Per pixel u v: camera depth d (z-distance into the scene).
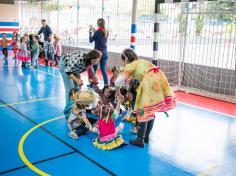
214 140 4.05
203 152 3.65
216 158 3.50
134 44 7.06
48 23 12.70
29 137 3.89
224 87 6.53
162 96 3.52
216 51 6.64
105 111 3.61
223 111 5.47
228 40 6.39
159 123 4.66
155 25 6.55
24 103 5.46
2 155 3.35
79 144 3.74
